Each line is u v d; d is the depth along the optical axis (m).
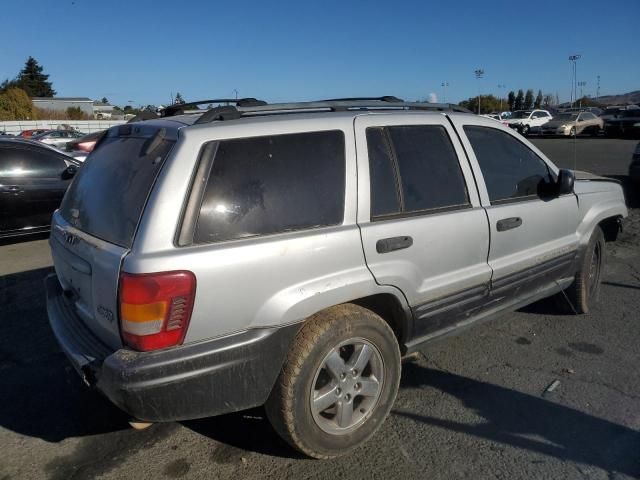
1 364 4.12
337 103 3.40
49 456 3.03
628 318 4.77
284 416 2.70
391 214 3.07
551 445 3.04
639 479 2.75
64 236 3.09
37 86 92.31
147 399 2.37
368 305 3.19
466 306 3.49
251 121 2.78
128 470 2.90
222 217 2.54
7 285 5.95
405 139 3.26
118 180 2.83
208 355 2.46
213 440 3.14
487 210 3.55
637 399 3.48
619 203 4.84
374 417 3.04
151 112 3.46
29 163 7.58
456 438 3.12
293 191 2.75
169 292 2.36
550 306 5.04
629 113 27.78
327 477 2.81
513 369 3.90
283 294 2.63
